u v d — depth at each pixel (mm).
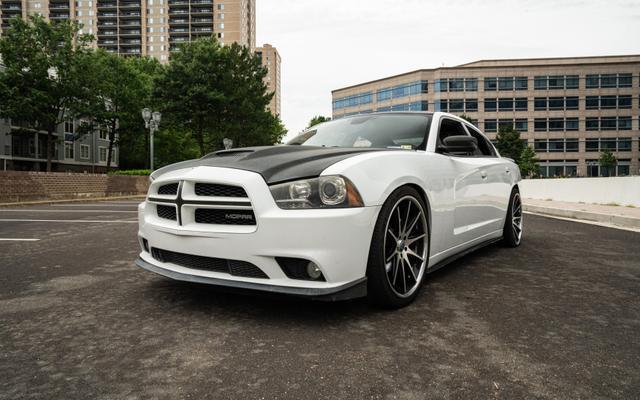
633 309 2295
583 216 7848
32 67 35844
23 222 6992
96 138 49938
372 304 2271
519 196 4492
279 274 2004
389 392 1400
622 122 57219
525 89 57781
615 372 1562
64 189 14992
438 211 2684
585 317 2162
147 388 1427
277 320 2088
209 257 2150
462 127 3674
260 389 1418
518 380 1492
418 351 1729
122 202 14242
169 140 47375
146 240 2553
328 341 1828
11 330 1974
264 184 2025
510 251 4121
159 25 88125
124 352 1720
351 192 2023
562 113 57719
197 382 1467
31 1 85062
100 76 39875
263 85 36031
